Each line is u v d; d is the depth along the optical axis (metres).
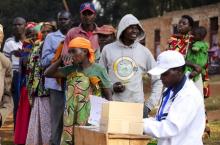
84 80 7.51
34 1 45.19
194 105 5.41
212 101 19.27
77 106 7.49
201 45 10.17
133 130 5.64
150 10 49.47
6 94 7.65
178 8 47.44
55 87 9.16
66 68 7.65
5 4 44.28
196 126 5.48
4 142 11.19
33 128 9.61
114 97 7.76
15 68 10.84
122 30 7.73
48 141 9.56
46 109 9.56
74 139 6.59
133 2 49.69
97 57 8.50
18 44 11.44
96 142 5.79
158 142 5.65
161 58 5.50
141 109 5.65
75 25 9.58
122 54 7.84
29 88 9.73
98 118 6.75
